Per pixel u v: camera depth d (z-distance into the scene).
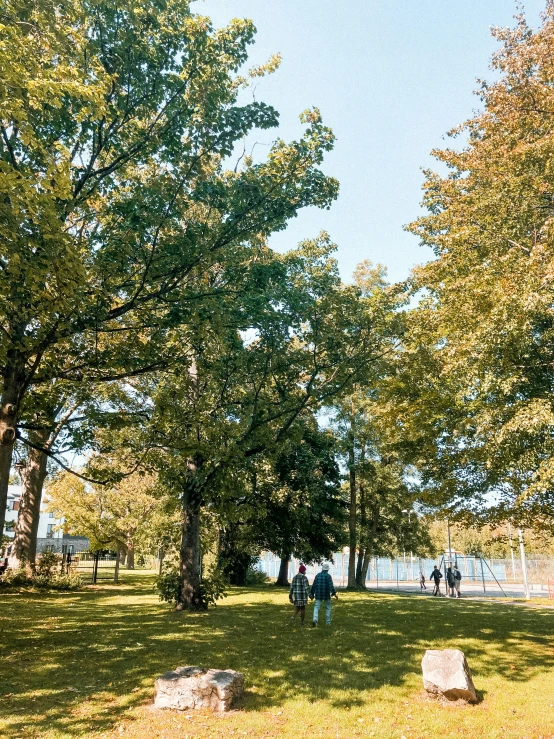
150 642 11.36
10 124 9.74
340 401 18.73
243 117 12.26
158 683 7.41
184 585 17.42
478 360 11.24
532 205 12.16
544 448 10.62
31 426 12.16
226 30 12.17
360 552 34.72
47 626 13.45
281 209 12.93
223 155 12.53
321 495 30.61
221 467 15.36
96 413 13.03
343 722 6.88
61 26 8.69
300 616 15.12
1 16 7.84
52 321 10.07
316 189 13.08
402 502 32.41
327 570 14.55
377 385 17.16
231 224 12.55
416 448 15.81
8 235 7.97
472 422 12.93
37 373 11.49
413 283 16.80
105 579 33.97
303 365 16.97
